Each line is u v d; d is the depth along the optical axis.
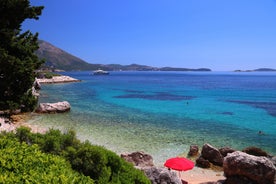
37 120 36.84
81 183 5.73
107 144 27.23
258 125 39.53
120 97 72.88
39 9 19.88
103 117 41.72
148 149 26.22
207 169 21.83
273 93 95.19
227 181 16.92
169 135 32.03
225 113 50.12
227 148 24.47
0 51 16.81
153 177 13.23
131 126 36.03
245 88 121.88
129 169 8.85
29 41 19.88
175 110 51.91
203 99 73.38
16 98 18.25
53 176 5.59
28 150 7.04
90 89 97.12
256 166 16.09
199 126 37.84
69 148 8.52
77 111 46.47
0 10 18.00
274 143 30.14
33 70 18.27
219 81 199.50
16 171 5.68
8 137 8.83
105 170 8.23
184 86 130.88
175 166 17.66
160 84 144.38
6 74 17.30
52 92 81.25
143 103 60.97
